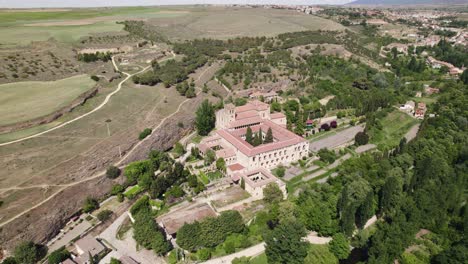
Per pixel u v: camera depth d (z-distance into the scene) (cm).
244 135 16488
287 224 9600
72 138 14100
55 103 16500
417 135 16675
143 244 9856
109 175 12650
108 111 17075
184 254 9888
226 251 9925
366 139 16962
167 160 14425
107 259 9650
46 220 10256
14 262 9019
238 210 11881
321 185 12556
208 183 13438
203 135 18000
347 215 10281
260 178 13825
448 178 12369
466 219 10256
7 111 15262
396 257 9331
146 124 16612
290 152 15212
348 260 10019
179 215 11456
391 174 12669
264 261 9669
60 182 11544
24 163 11975
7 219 9731
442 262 8775
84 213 11400
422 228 10700
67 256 9419
